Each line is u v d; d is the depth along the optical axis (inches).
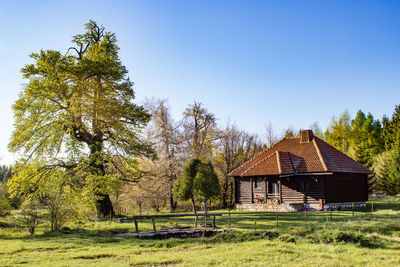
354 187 1343.5
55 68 1050.7
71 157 1085.8
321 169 1198.3
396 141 1863.9
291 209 1211.2
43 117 1053.2
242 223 869.2
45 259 448.5
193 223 904.3
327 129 2701.8
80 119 1122.0
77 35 1225.4
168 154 1646.2
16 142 1024.2
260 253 466.3
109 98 1159.6
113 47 1261.1
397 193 1722.4
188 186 992.2
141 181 1608.0
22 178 1010.1
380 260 416.5
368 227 655.8
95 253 485.1
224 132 1930.4
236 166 2011.6
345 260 422.6
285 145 1472.7
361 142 2277.3
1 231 744.3
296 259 427.5
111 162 1178.6
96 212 1163.9
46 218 750.5
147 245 562.9
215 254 465.7
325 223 753.0
